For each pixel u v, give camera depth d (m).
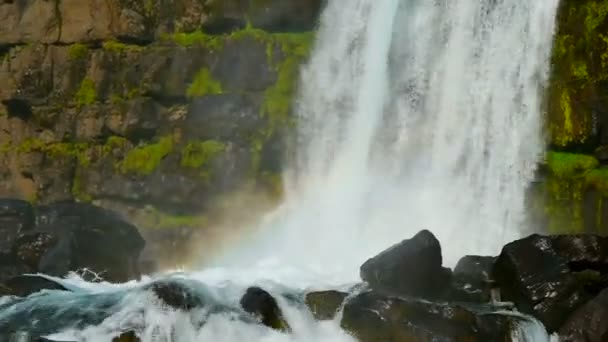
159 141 35.28
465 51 30.86
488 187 29.56
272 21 35.16
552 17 29.17
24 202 30.56
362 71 33.16
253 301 22.41
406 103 31.77
